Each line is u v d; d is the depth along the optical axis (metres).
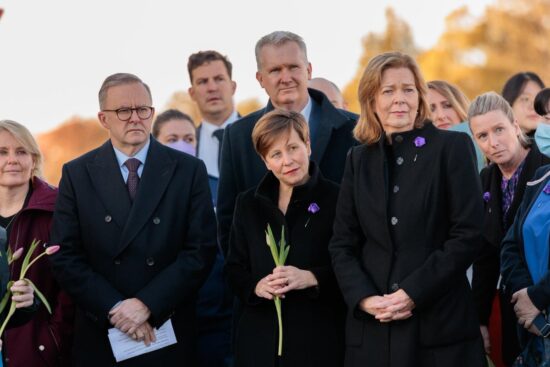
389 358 10.10
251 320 11.20
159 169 11.88
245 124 12.52
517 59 38.56
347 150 12.22
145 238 11.58
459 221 10.19
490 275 11.68
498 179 11.80
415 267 10.18
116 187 11.73
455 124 14.28
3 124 12.41
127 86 11.80
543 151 11.26
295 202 11.20
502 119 11.45
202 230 11.77
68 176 11.87
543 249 10.23
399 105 10.45
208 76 16.77
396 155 10.55
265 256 11.19
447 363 10.05
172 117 16.67
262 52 12.37
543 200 10.44
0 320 10.54
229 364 13.62
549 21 38.69
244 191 12.02
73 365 11.65
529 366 10.34
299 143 11.05
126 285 11.48
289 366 10.92
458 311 10.19
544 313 10.04
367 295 10.17
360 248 10.72
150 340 11.34
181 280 11.45
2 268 10.27
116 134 11.83
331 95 15.88
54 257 11.53
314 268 11.04
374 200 10.45
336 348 11.02
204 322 13.63
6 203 12.46
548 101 11.70
